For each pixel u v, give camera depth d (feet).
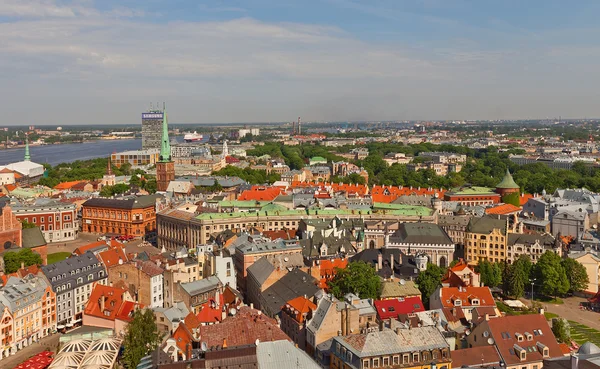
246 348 470.80
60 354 576.20
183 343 540.93
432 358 500.74
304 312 614.34
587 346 504.43
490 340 542.16
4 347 632.38
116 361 595.47
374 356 483.10
